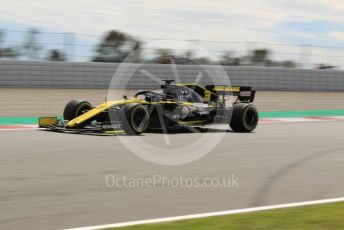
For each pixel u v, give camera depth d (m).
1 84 49.38
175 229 10.45
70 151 19.77
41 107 37.69
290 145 23.39
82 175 15.63
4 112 34.38
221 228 10.59
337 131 30.08
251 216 11.61
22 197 12.88
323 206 12.73
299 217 11.57
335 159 20.12
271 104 47.75
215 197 13.62
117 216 11.55
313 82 66.25
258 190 14.56
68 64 52.66
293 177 16.45
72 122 24.98
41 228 10.48
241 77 61.16
